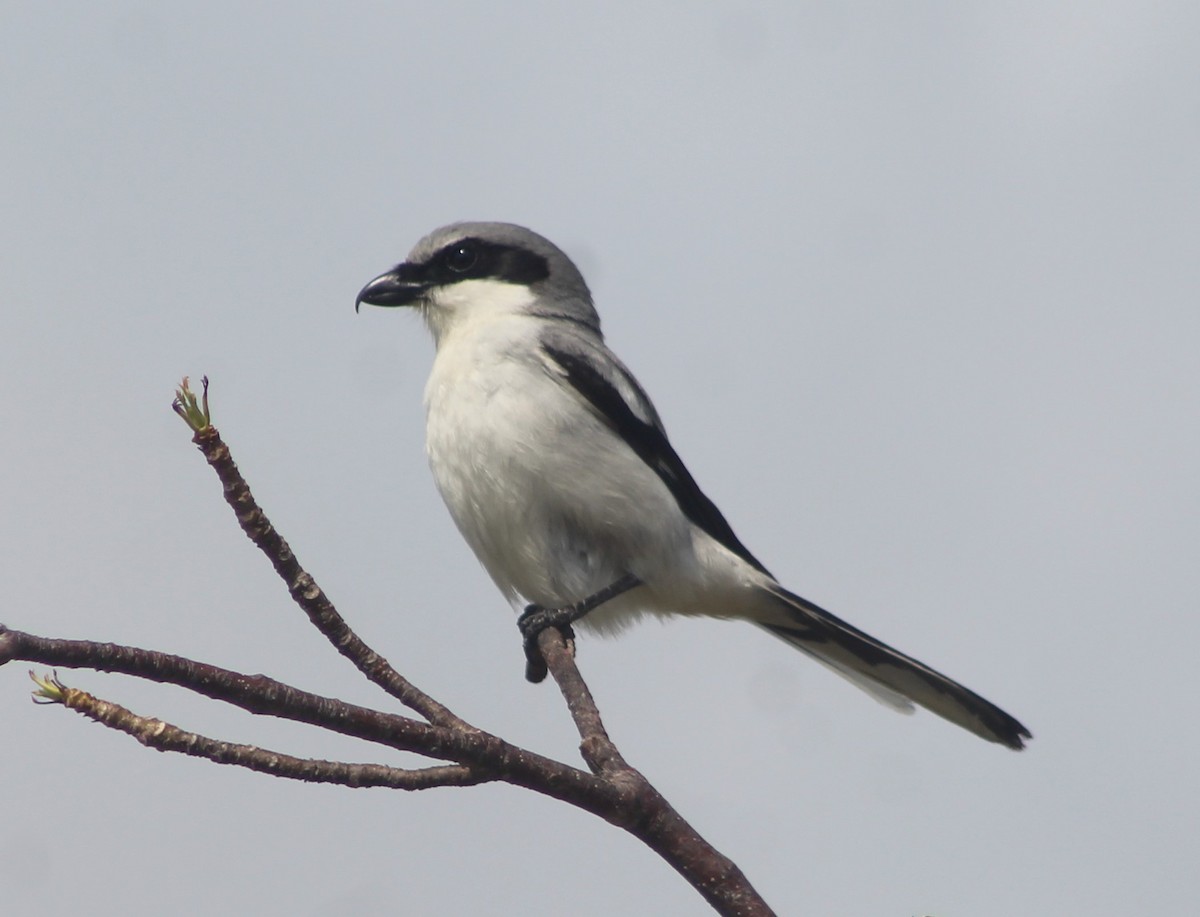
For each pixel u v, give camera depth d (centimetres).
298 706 538
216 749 546
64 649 511
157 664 523
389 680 627
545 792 571
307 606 625
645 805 576
